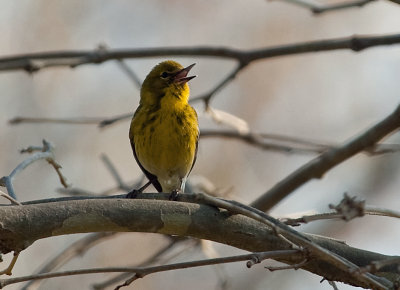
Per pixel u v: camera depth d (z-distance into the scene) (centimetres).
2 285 664
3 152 1709
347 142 1148
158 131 1178
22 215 751
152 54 1201
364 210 632
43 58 1223
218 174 1800
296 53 1148
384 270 780
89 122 1241
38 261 1622
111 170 1273
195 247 1227
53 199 809
